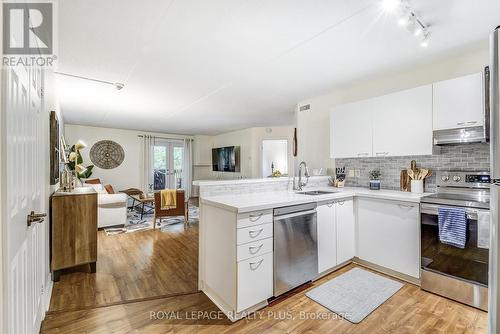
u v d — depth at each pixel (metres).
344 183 3.49
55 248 2.46
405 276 2.43
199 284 2.32
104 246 3.55
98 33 1.99
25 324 1.27
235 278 1.85
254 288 1.93
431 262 2.19
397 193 2.64
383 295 2.17
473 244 1.96
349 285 2.35
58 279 2.48
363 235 2.76
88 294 2.22
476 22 1.88
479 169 2.38
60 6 1.61
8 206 0.95
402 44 2.21
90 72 2.82
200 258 2.33
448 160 2.58
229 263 1.92
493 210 1.02
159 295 2.21
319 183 3.43
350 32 2.01
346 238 2.75
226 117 5.57
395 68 2.76
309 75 2.97
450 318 1.85
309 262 2.33
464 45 2.25
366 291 2.24
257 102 4.23
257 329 1.75
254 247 1.94
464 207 2.00
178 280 2.50
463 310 1.95
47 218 2.23
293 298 2.14
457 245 2.02
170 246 3.55
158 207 4.49
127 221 5.16
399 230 2.44
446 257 2.10
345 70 2.82
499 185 0.99
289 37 2.08
